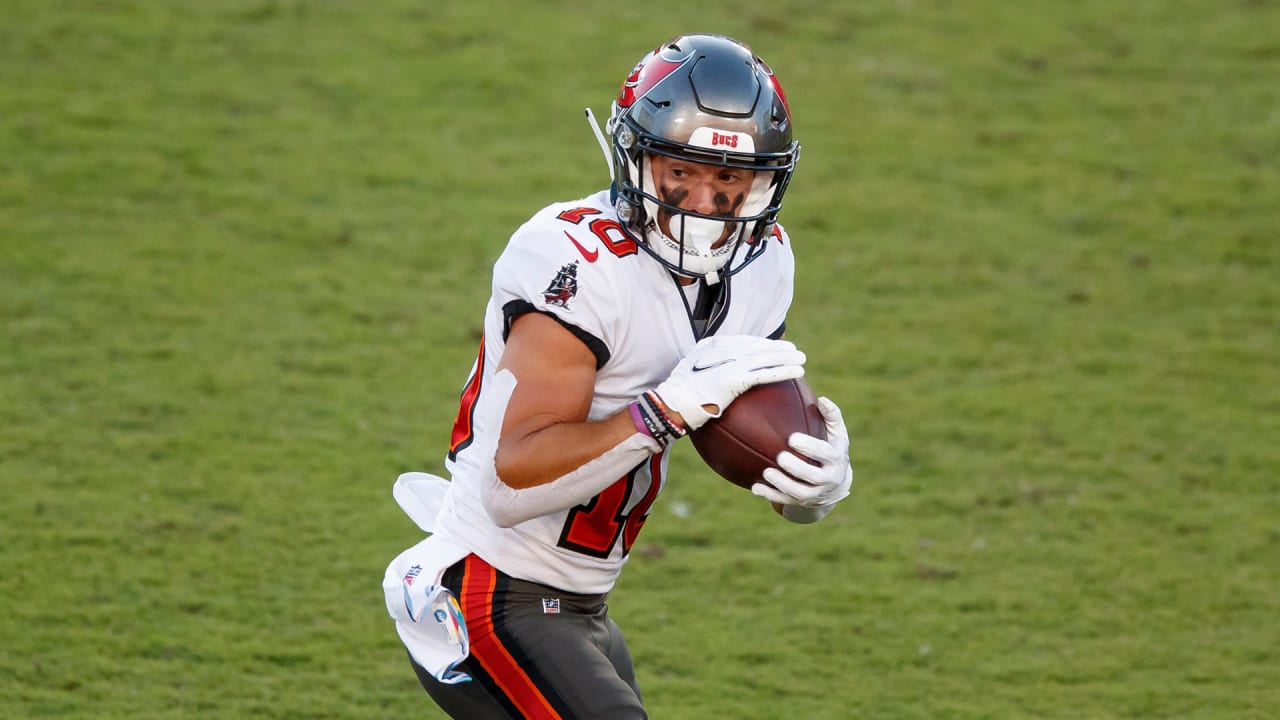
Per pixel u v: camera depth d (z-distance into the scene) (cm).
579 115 3553
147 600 1791
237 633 1734
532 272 1070
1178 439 2402
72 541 1917
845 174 3388
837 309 2831
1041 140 3591
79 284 2700
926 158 3478
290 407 2352
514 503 1041
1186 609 1905
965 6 4303
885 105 3709
